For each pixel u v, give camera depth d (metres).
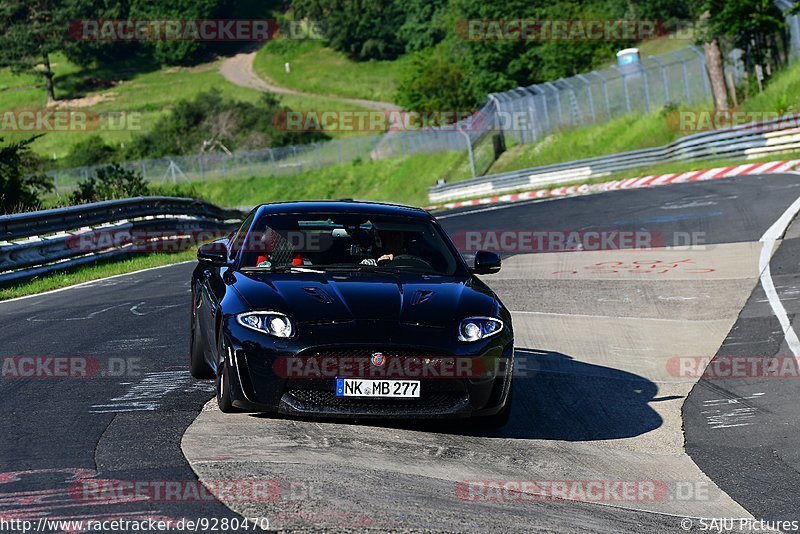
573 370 28.98
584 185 127.81
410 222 24.86
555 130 180.25
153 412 21.14
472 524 14.68
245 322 19.88
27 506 14.59
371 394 19.44
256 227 24.12
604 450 20.62
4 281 51.56
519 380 27.47
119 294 45.62
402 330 19.69
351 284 21.33
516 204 106.56
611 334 34.84
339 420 20.80
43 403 22.09
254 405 19.62
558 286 46.16
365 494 15.78
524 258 57.94
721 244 56.44
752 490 18.11
